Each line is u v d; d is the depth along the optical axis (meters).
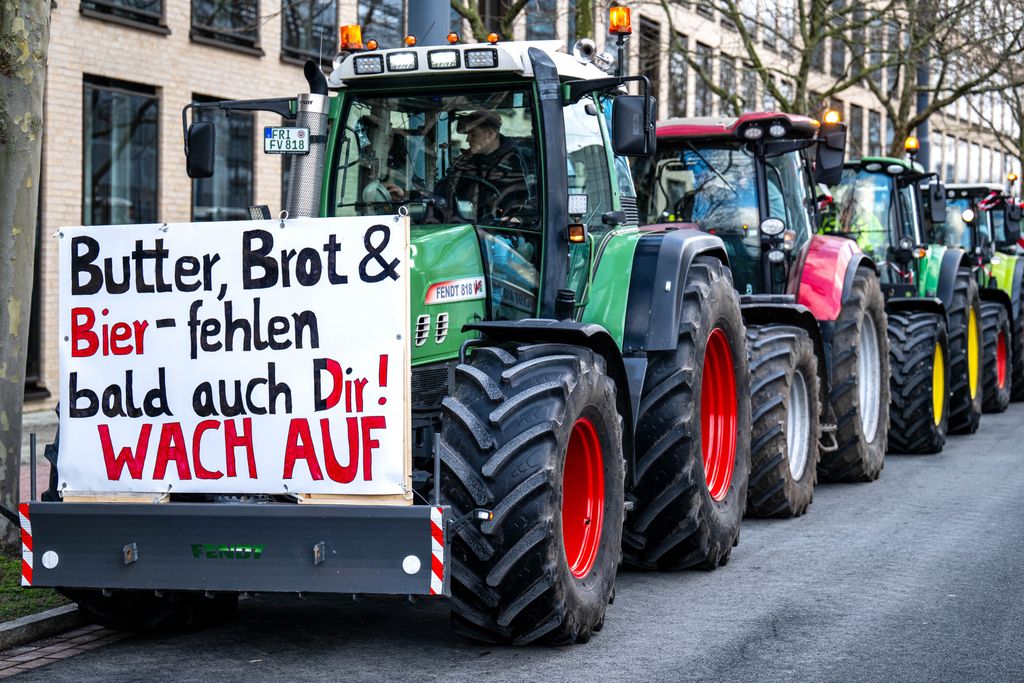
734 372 9.91
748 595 8.75
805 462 11.77
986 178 63.97
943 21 25.66
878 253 16.89
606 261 9.02
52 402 18.92
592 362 7.66
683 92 33.03
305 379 6.83
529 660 7.21
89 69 19.34
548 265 8.31
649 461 8.98
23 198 8.90
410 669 7.02
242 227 6.92
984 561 9.73
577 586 7.47
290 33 23.03
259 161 22.48
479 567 7.04
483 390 7.19
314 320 6.82
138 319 7.05
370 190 8.52
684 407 8.98
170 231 7.00
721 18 34.59
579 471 7.82
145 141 20.52
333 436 6.80
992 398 20.41
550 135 8.29
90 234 7.10
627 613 8.30
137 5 20.20
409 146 8.47
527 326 7.57
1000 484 13.55
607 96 9.34
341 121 8.57
